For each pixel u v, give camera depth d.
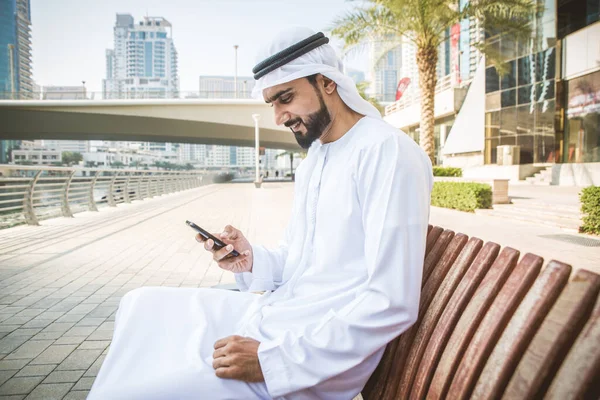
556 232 7.65
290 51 1.14
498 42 21.55
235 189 27.61
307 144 1.30
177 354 1.10
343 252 1.14
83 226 9.09
